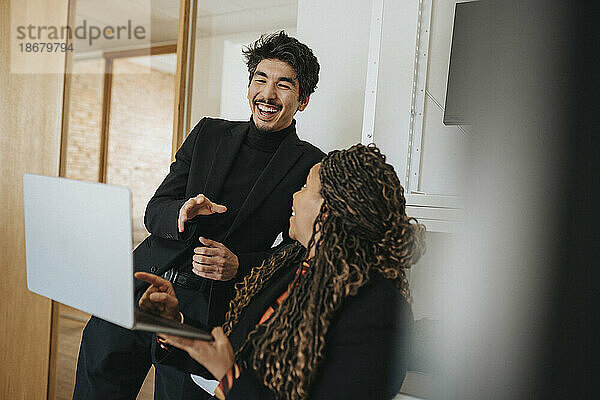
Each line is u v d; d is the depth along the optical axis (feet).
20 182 8.70
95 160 8.46
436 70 4.41
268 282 3.85
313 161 5.48
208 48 7.78
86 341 5.45
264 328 3.33
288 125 5.60
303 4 7.12
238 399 2.89
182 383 4.99
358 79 6.80
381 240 2.94
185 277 5.18
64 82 8.45
